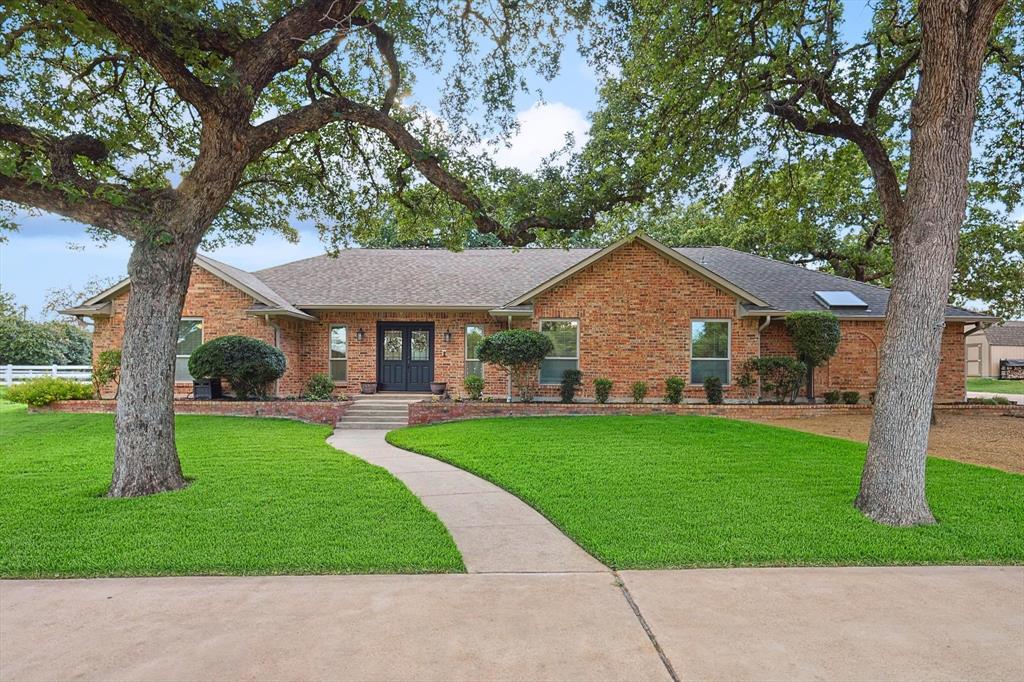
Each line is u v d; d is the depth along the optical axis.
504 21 9.30
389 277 18.91
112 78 9.73
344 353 17.70
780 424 12.86
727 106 10.06
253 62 7.45
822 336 14.62
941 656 3.21
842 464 8.40
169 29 6.94
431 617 3.67
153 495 6.67
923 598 4.01
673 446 9.84
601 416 13.76
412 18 8.65
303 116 8.15
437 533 5.36
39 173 6.34
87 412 14.62
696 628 3.53
